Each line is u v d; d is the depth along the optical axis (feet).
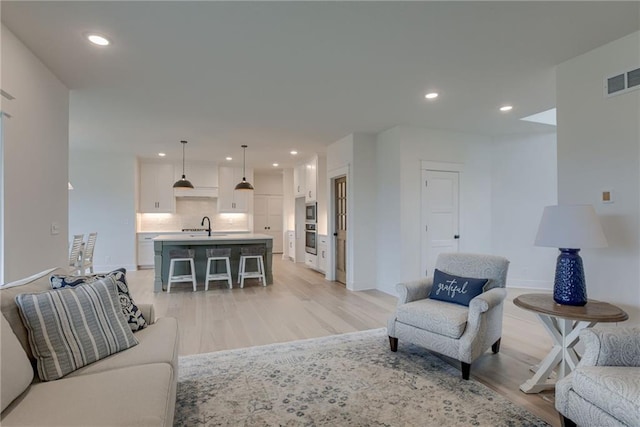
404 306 9.39
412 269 16.44
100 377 4.96
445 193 17.28
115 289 6.56
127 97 12.22
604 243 7.33
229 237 19.51
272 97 12.35
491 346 9.51
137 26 7.71
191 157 24.54
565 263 7.63
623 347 5.51
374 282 18.29
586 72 9.09
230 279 18.24
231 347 10.09
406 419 6.52
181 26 7.73
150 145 20.51
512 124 16.16
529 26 7.80
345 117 14.90
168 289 17.25
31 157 8.79
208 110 13.79
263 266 19.17
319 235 23.44
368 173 18.16
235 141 19.52
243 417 6.57
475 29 7.93
